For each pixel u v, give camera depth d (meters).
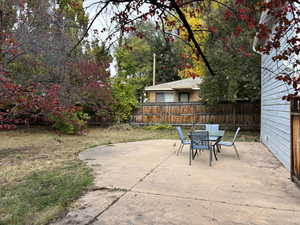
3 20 5.31
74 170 4.19
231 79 9.26
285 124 4.52
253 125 10.95
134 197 2.92
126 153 5.87
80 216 2.40
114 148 6.61
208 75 9.66
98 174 3.94
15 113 5.45
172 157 5.39
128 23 2.31
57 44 6.21
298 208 2.61
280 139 4.95
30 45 5.72
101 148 6.60
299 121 3.37
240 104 11.22
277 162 4.89
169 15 2.27
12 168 4.35
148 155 5.62
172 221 2.29
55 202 2.77
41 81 6.20
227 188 3.26
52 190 3.16
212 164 4.70
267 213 2.47
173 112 12.59
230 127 11.40
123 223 2.25
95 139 8.49
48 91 5.47
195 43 2.16
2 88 4.61
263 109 7.54
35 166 4.51
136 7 2.15
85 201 2.79
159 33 2.76
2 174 3.95
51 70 6.53
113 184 3.41
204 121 11.98
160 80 21.58
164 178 3.72
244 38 7.59
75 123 9.34
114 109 12.36
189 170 4.22
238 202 2.77
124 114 12.67
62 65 6.62
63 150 6.28
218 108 11.68
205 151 6.18
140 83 18.50
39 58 6.22
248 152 6.04
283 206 2.66
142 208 2.59
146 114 13.08
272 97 5.96
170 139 8.59
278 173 4.05
